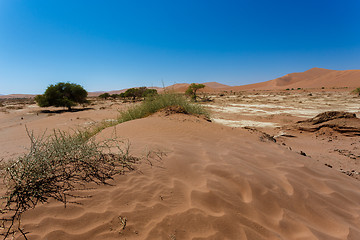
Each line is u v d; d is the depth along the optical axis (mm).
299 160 4562
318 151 7691
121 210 2162
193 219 2131
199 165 3426
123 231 1918
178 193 2541
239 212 2363
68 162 2896
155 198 2398
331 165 5969
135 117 9164
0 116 24297
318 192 3227
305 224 2387
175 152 3883
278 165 4016
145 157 3477
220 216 2229
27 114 26438
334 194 3234
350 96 37656
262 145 5500
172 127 6234
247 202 2580
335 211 2793
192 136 5523
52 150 2910
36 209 2043
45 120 19484
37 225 1875
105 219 2031
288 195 2912
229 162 3697
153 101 9695
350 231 2375
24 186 2270
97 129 8469
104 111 25844
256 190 2836
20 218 1923
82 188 2428
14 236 1737
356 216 2754
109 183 2598
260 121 15922
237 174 3168
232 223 2170
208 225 2086
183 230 1996
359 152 7363
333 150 7738
